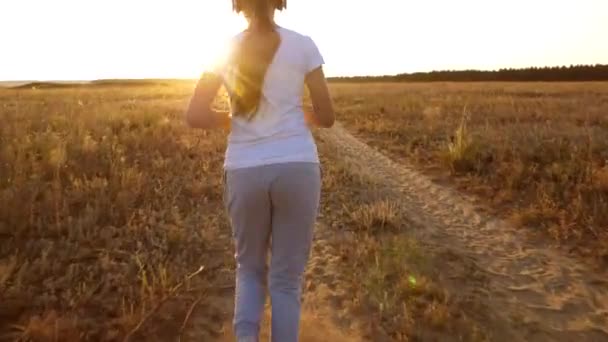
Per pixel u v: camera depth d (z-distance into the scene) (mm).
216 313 3916
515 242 5812
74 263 4562
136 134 11828
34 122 12438
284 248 2555
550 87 49688
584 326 4039
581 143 10898
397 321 3877
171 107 21859
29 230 5168
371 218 6109
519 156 9594
